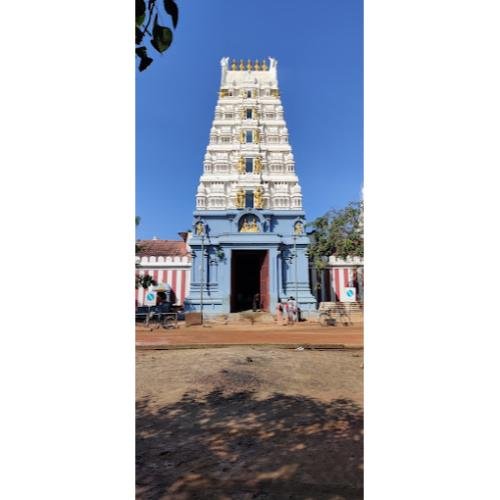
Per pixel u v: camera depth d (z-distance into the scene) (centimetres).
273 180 3136
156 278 3219
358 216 3158
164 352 1373
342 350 1452
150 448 558
